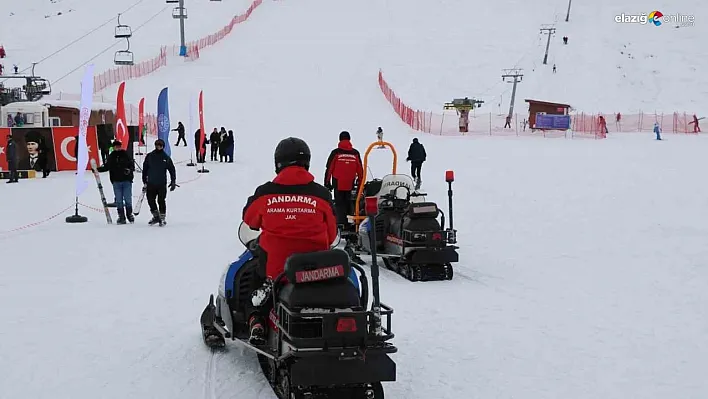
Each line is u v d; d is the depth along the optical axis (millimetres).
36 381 5523
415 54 69188
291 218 5062
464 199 17891
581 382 5574
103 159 26812
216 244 11953
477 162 27484
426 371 5832
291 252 5059
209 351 6324
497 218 14969
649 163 25500
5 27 84875
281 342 4914
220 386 5492
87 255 10883
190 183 22250
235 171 25984
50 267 9953
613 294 8508
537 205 16594
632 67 67688
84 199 18250
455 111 55312
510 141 39531
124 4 93250
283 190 5109
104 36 77625
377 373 4699
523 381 5602
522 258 10922
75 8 92625
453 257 9516
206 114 47781
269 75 60219
